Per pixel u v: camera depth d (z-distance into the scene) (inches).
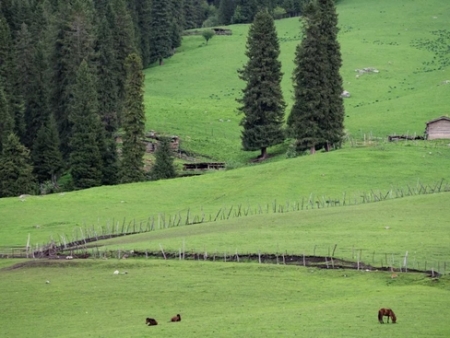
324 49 6200.8
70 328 2918.3
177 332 2650.1
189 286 3331.7
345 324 2588.6
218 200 5334.6
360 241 3762.3
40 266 3873.0
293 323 2655.0
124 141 6368.1
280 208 4936.0
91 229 4837.6
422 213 4269.2
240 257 3700.8
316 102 6181.1
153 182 5935.0
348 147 6284.5
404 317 2630.4
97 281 3516.2
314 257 3575.3
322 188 5295.3
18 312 3181.6
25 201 5521.7
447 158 5748.0
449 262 3363.7
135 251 3934.5
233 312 2950.3
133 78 6407.5
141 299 3221.0
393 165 5610.2
